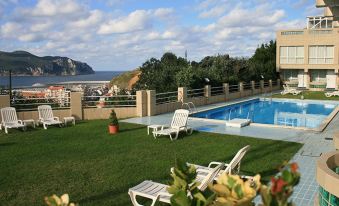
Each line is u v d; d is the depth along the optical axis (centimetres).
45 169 842
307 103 2588
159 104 1909
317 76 3881
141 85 2383
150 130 1374
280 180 130
